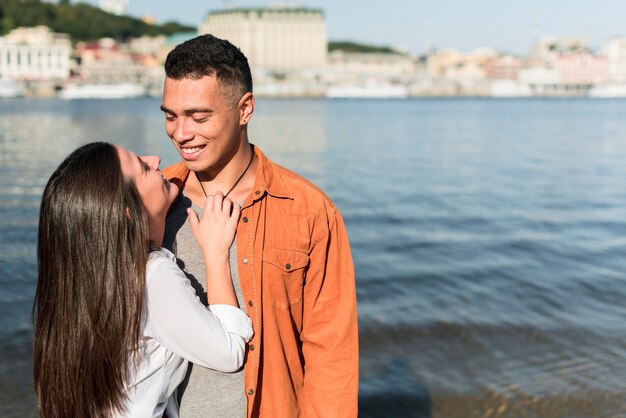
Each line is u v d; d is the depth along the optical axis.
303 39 178.62
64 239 1.84
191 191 2.28
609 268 10.27
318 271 2.25
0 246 11.28
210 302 2.08
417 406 5.50
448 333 7.20
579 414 5.39
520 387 5.84
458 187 21.61
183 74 2.00
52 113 72.75
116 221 1.84
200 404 2.14
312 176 24.52
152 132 44.31
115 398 1.89
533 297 8.59
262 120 65.25
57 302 1.86
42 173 23.02
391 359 6.48
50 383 1.89
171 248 2.18
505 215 15.95
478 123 65.00
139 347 1.93
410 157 31.98
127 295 1.85
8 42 158.50
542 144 40.69
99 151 1.91
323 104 126.50
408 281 9.44
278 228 2.19
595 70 190.75
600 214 16.08
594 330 7.28
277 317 2.19
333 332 2.27
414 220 15.24
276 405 2.21
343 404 2.24
